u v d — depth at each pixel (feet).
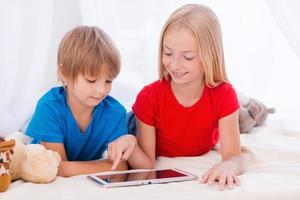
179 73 3.77
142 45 5.19
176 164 4.04
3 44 4.81
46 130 3.83
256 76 5.58
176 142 4.21
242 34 5.50
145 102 4.11
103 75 3.67
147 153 4.11
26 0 4.78
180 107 4.07
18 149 3.34
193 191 3.10
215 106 4.04
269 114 5.37
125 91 5.12
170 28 3.74
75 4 5.01
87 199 2.97
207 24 3.76
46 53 4.89
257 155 4.07
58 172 3.56
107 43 3.76
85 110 3.96
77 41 3.71
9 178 3.09
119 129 4.10
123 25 5.15
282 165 3.80
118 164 3.76
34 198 2.96
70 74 3.69
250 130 4.89
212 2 5.34
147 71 5.22
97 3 4.93
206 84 3.97
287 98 5.60
